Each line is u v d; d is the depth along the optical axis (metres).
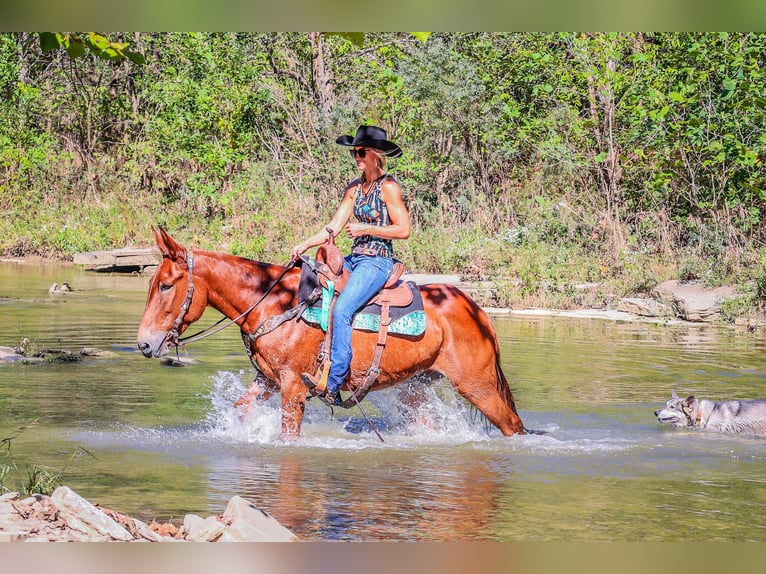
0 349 12.66
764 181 20.61
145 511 6.64
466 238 22.41
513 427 8.94
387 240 8.55
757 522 6.68
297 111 29.33
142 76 32.84
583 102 26.02
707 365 12.96
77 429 8.93
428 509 6.83
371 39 29.66
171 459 8.02
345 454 8.31
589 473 7.88
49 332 14.58
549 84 25.28
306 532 6.28
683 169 22.36
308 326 8.45
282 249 23.89
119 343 13.81
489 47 27.30
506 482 7.57
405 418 9.35
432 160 25.72
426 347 8.52
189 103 30.06
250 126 29.59
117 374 11.61
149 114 32.22
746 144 21.14
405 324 8.44
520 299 19.22
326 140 27.11
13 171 31.30
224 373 11.76
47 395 10.34
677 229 22.03
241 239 25.25
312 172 27.39
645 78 23.56
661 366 12.86
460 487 7.40
